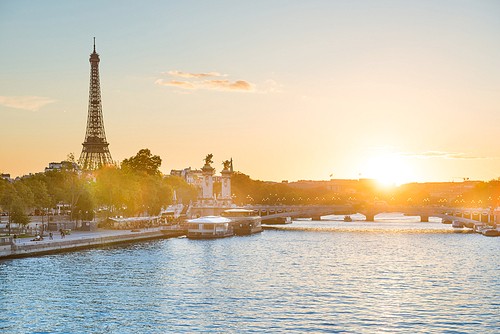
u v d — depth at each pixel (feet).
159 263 431.84
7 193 526.57
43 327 250.57
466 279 382.83
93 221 639.35
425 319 272.31
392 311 286.46
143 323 257.96
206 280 363.76
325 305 297.33
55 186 622.95
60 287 327.67
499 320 271.69
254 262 457.27
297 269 421.18
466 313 284.61
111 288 329.52
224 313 277.23
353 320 268.21
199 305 292.61
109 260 436.76
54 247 459.32
